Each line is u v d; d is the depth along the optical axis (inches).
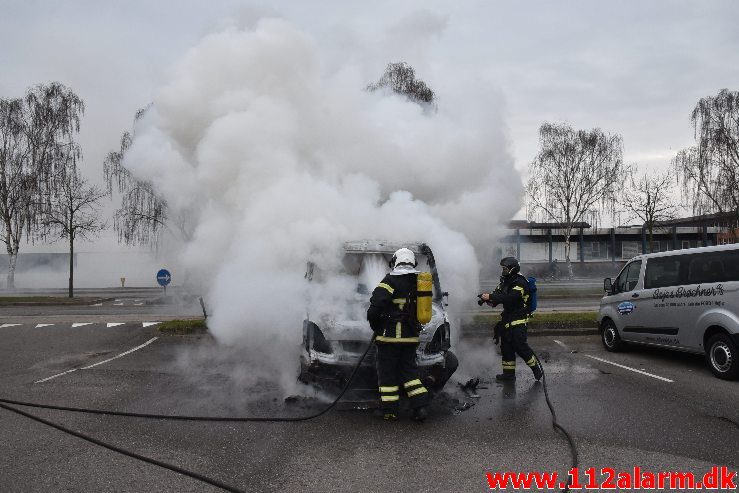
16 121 1261.1
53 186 1263.5
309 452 190.1
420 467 176.7
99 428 215.6
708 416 228.1
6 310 781.3
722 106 1178.0
